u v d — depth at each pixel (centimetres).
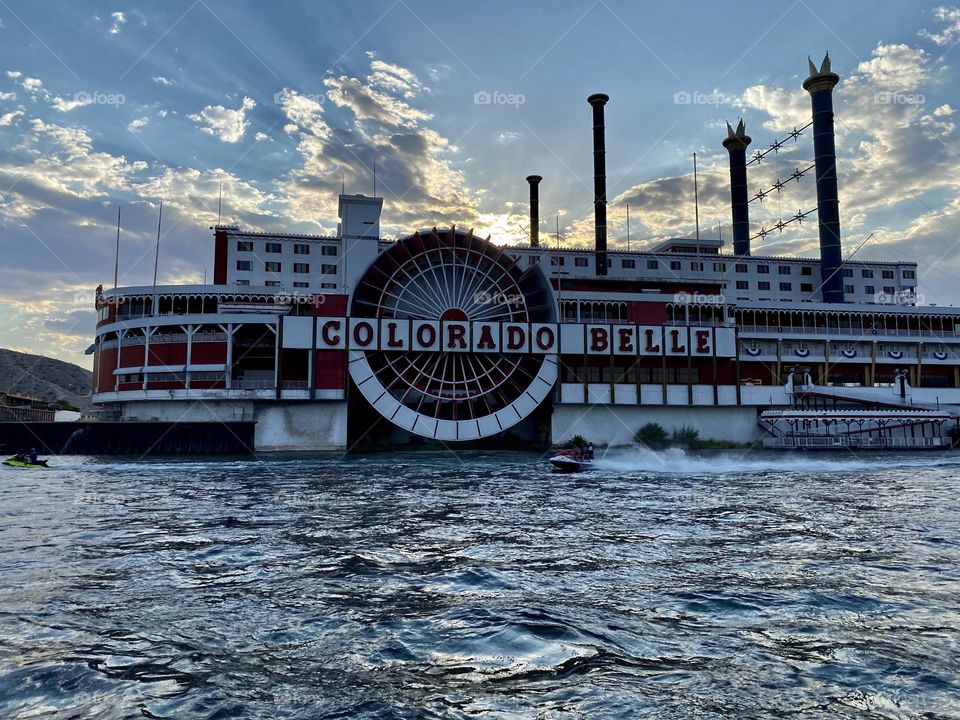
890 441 7238
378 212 7875
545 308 7319
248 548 1722
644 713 745
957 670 870
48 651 952
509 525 2111
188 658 930
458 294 7212
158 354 6512
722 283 8300
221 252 8256
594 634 1020
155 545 1761
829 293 9438
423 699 790
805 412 7075
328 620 1104
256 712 758
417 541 1827
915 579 1376
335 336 6538
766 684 826
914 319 8362
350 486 3381
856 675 853
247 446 6253
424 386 7006
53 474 4100
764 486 3434
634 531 1997
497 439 7612
